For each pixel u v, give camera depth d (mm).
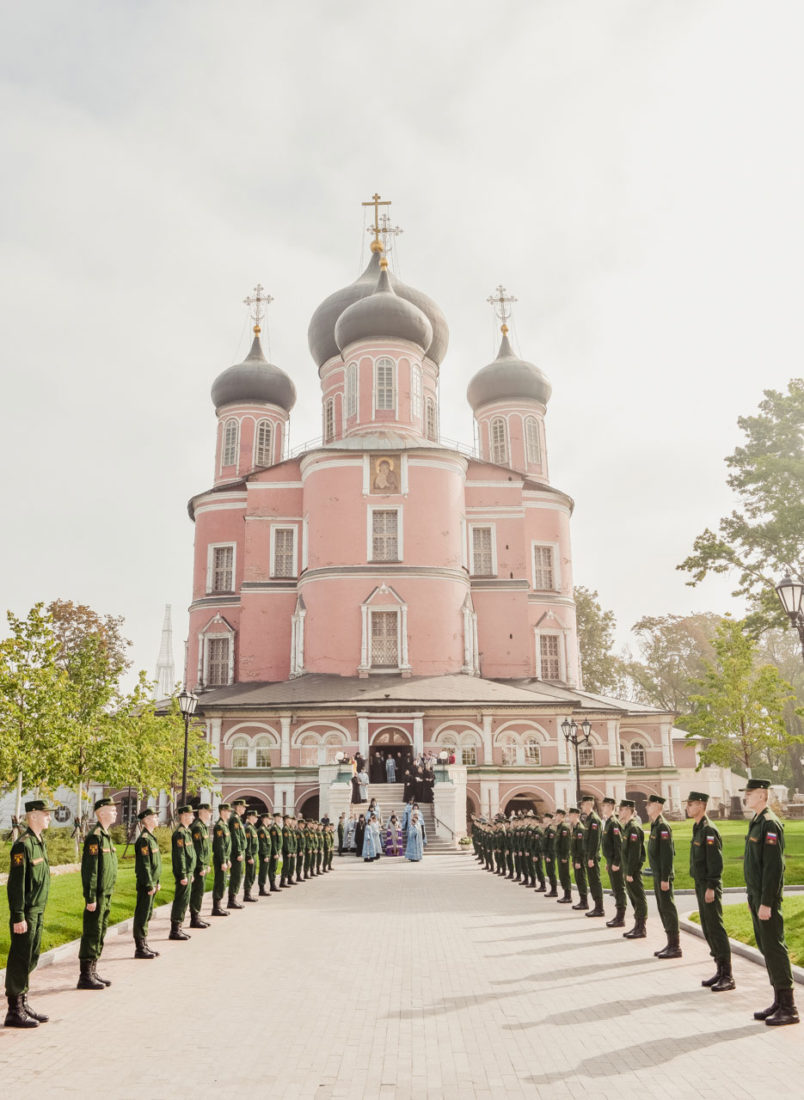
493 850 31062
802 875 22266
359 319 59031
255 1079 8344
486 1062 8789
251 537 58312
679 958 13945
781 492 35000
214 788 46719
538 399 68000
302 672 52750
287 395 67250
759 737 54719
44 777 27125
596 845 19062
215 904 19406
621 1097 7789
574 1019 10336
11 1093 7980
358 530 53750
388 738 48938
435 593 53062
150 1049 9320
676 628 81812
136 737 34531
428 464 54969
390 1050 9211
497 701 47375
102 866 12508
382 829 38750
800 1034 9570
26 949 10477
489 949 15000
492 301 71312
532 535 61406
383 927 17609
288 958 14312
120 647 69188
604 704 56125
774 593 34656
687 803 12383
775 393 36719
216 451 66562
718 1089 7945
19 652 27031
